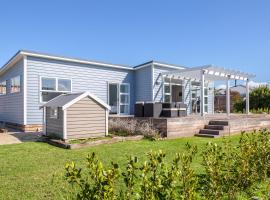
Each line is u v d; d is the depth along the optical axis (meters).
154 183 2.15
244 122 12.20
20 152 7.09
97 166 2.06
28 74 12.68
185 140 9.43
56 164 5.71
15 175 4.88
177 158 2.42
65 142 8.25
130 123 11.13
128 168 2.18
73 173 2.13
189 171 2.42
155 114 11.68
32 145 8.27
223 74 14.48
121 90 16.58
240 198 3.52
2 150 7.38
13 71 14.65
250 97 22.41
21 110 12.91
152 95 16.00
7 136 10.67
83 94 9.00
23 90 12.54
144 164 2.21
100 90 15.45
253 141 4.30
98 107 9.48
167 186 2.17
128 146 8.05
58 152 7.09
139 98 16.94
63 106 8.51
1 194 3.90
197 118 11.30
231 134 11.27
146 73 16.48
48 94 13.32
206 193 3.01
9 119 15.22
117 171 2.05
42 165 5.62
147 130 10.06
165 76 16.47
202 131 11.20
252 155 3.87
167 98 16.91
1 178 4.68
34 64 12.88
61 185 4.26
